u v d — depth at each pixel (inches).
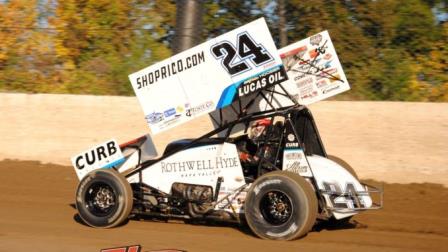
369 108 496.1
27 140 577.9
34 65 629.3
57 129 569.9
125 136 552.7
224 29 571.8
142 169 376.5
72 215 400.8
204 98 348.5
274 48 335.0
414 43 541.0
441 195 456.1
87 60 623.2
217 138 364.2
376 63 539.8
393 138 489.4
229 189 354.9
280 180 325.1
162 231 357.7
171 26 603.5
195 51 349.7
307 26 551.2
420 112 483.8
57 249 314.7
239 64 341.7
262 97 375.6
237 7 566.9
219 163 358.0
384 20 540.1
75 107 566.3
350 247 322.0
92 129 560.7
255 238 338.6
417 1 541.3
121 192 358.0
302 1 549.6
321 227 369.4
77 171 381.4
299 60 374.3
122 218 359.9
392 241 338.3
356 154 497.7
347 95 539.8
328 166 350.3
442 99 533.3
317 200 340.5
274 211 333.1
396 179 487.8
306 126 361.7
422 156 482.6
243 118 357.7
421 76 539.5
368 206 349.4
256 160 358.9
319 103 507.2
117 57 610.9
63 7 630.5
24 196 459.5
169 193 369.4
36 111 575.8
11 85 630.5
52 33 630.5
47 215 399.5
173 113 354.3
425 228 371.6
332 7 547.8
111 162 376.2
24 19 636.1
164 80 356.5
